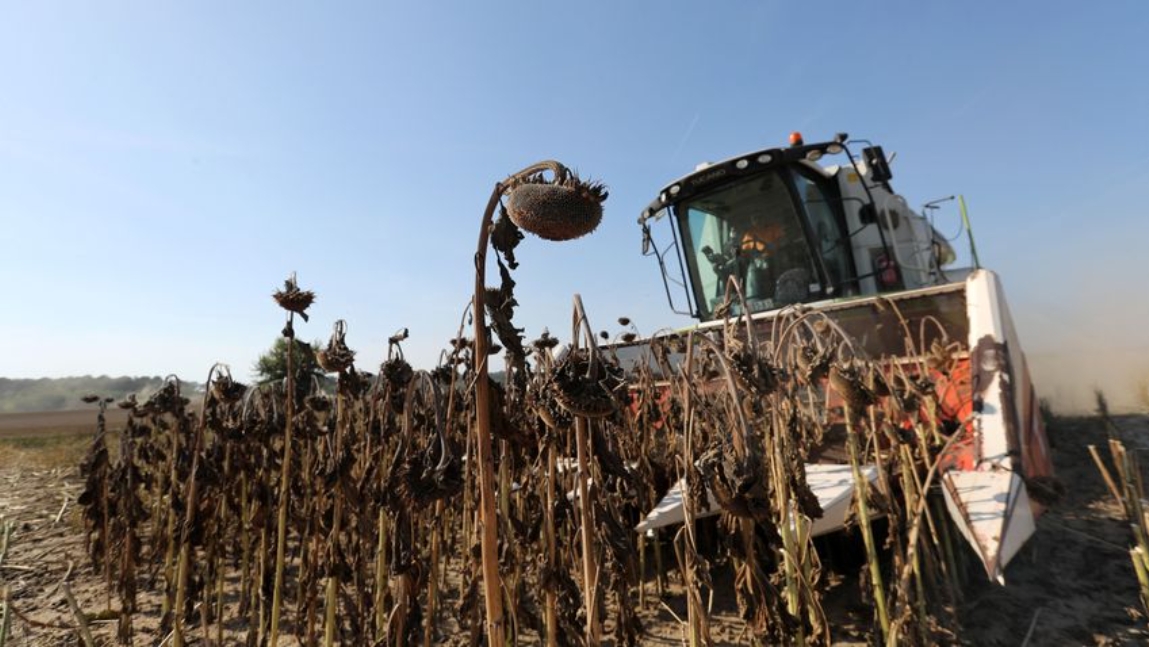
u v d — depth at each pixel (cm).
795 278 823
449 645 404
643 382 463
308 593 331
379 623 328
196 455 333
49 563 622
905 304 451
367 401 383
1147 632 337
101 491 459
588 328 189
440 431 204
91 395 452
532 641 400
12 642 437
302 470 421
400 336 317
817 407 461
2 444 1880
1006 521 274
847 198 796
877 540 429
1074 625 350
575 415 195
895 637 278
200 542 338
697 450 303
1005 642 338
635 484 292
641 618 423
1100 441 809
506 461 271
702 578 242
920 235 1167
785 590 290
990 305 374
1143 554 341
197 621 463
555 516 240
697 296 955
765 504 216
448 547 474
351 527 389
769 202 835
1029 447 326
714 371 304
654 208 958
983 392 343
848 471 389
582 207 162
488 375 186
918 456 343
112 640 432
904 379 327
